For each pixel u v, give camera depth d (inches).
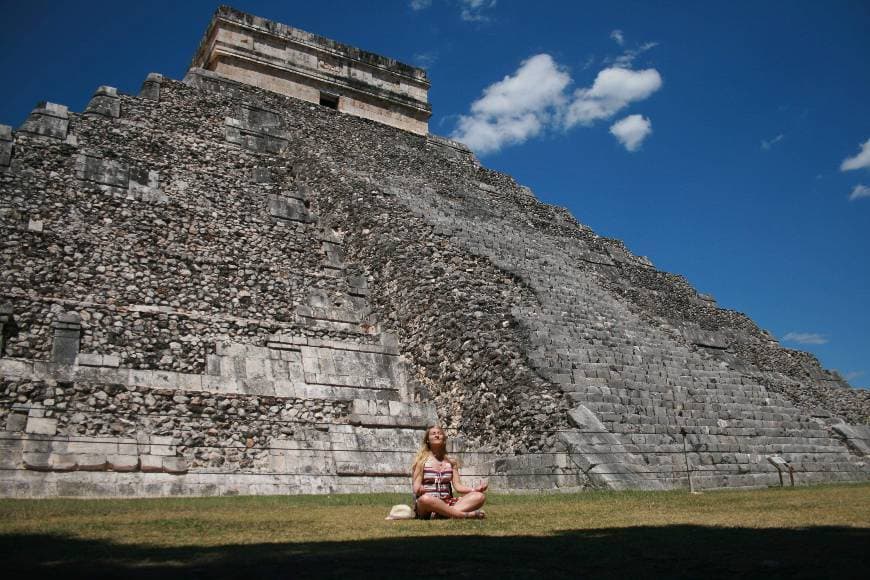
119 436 523.2
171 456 528.4
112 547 203.2
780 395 896.3
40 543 211.5
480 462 573.6
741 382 779.4
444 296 685.9
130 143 783.7
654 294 1066.1
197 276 681.0
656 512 318.7
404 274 729.6
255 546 204.8
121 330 587.8
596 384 623.2
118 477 496.7
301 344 658.8
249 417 577.6
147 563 174.7
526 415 565.0
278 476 542.9
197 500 430.0
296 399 605.6
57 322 563.5
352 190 842.8
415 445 613.6
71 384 532.1
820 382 1068.5
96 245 652.1
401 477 587.5
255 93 1098.7
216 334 627.5
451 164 1191.6
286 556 185.0
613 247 1165.1
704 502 379.2
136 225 693.3
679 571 163.2
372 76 1261.1
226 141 882.8
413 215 828.0
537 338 644.1
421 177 1059.3
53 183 682.2
